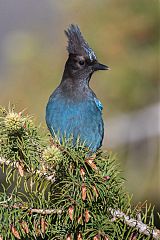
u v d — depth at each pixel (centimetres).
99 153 771
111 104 1557
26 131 773
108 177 748
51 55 1548
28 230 750
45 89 1534
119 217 758
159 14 1483
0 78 1897
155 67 1516
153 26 1494
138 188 1569
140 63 1513
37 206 754
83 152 746
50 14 1842
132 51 1512
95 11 1505
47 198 769
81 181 733
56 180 758
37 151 768
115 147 1596
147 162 1598
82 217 738
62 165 740
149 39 1505
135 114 1568
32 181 765
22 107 1527
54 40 1562
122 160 1593
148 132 1588
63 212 745
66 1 1509
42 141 772
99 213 751
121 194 767
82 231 745
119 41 1502
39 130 780
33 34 1579
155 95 1555
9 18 2561
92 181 734
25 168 770
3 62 2030
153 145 1597
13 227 750
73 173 746
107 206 752
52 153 725
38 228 757
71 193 736
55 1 1524
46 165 754
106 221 745
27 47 1552
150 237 761
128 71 1516
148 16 1488
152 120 1575
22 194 759
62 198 738
